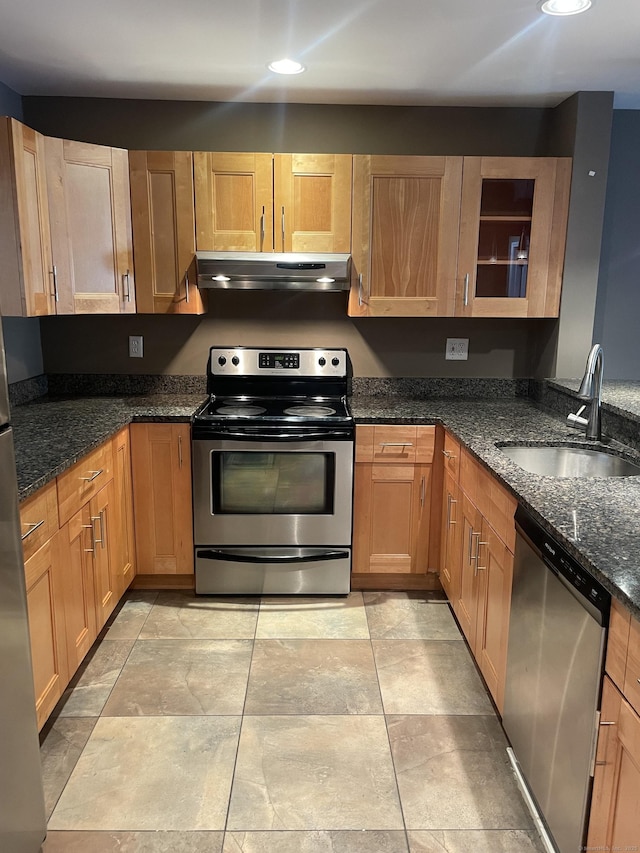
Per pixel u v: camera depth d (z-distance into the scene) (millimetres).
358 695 2264
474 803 1792
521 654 1791
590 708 1338
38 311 2479
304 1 1935
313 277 2930
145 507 2914
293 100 3031
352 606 2920
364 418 2873
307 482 2887
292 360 3229
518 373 3375
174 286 2971
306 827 1705
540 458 2434
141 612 2842
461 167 2896
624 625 1215
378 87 2816
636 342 3268
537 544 1630
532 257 2979
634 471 2160
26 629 1529
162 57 2449
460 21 2070
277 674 2383
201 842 1656
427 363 3367
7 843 1431
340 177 2895
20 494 1690
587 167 2893
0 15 2051
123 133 3080
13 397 2953
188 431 2844
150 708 2180
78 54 2418
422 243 2967
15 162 2297
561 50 2334
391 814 1750
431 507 2975
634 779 1183
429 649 2566
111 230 2826
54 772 1889
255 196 2902
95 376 3338
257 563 2932
